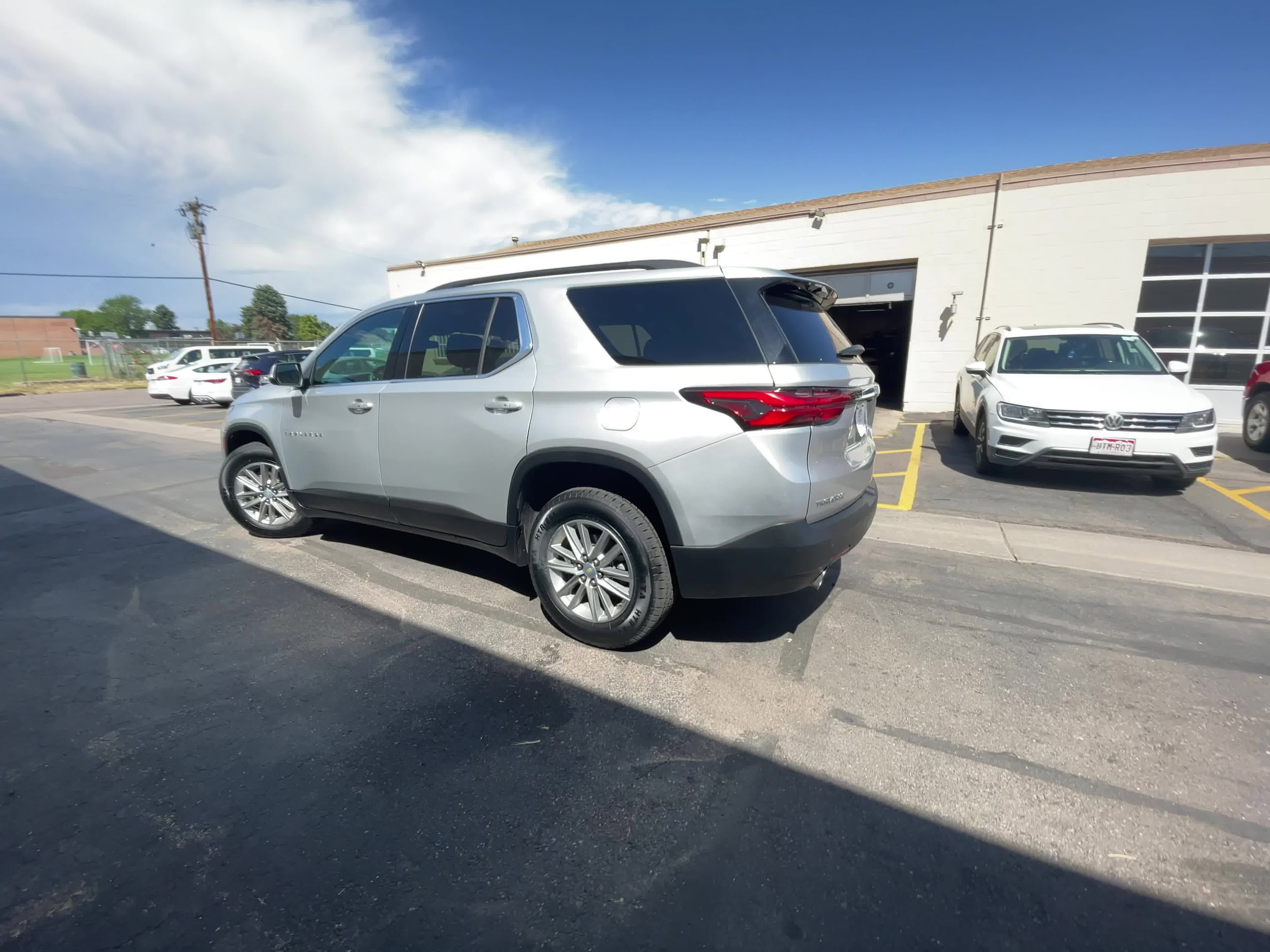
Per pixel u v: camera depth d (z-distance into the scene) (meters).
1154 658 3.25
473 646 3.37
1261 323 10.84
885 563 4.62
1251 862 1.99
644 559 3.04
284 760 2.47
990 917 1.80
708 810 2.21
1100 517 5.78
